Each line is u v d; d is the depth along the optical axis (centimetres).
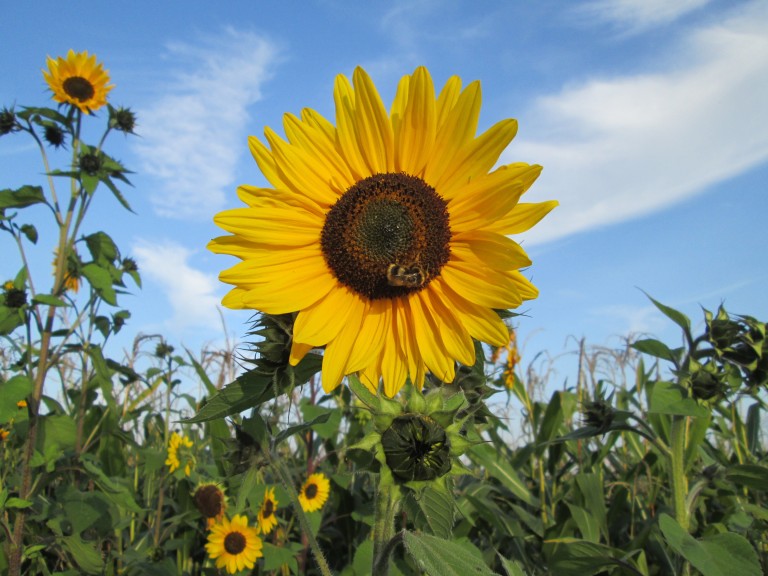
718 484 37
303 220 26
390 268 25
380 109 26
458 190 26
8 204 48
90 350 49
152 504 50
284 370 24
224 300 25
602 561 35
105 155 52
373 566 22
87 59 53
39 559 40
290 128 27
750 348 34
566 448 56
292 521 46
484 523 45
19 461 50
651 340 37
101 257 52
